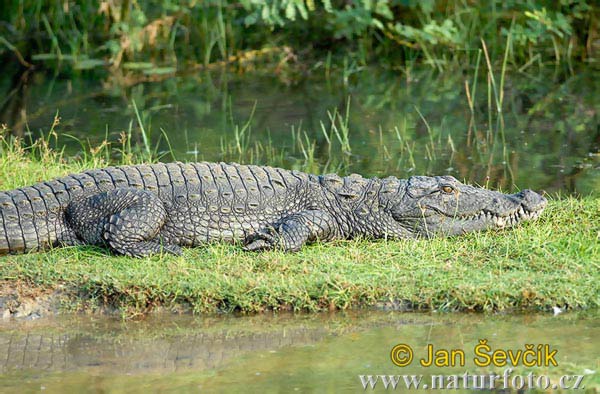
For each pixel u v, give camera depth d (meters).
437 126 23.75
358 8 29.58
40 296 13.26
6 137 22.42
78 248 14.45
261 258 14.14
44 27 31.67
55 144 21.97
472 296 13.01
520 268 13.91
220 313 13.09
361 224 15.20
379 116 24.81
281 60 30.64
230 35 31.20
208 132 23.30
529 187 18.73
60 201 14.52
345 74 28.59
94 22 31.27
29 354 11.89
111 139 22.47
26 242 14.30
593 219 15.62
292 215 15.10
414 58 30.00
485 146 21.91
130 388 10.88
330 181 15.41
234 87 28.17
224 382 11.01
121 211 14.32
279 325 12.73
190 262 14.09
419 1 29.67
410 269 13.85
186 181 14.97
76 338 12.40
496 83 27.89
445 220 15.20
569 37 30.19
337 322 12.77
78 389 10.87
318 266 13.95
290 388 10.82
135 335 12.48
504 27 30.31
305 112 25.30
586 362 11.34
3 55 30.97
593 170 19.83
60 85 28.38
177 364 11.56
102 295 13.23
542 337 12.09
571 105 25.36
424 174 19.89
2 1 31.41
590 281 13.32
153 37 30.02
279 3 27.94
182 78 29.23
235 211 14.94
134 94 27.30
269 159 21.14
